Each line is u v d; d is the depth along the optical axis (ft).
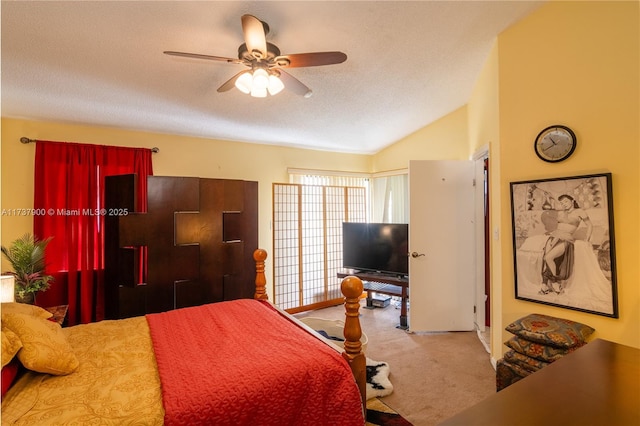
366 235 14.84
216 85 9.25
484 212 12.05
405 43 8.18
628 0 6.16
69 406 3.96
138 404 4.02
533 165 7.75
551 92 7.36
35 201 10.53
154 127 12.17
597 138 6.59
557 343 6.23
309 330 6.82
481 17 7.61
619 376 3.56
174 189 10.67
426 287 12.05
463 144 13.37
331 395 4.91
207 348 5.49
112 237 10.36
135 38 6.91
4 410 3.87
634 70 6.08
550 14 7.34
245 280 12.31
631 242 6.15
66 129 11.21
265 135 14.03
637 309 6.09
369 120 13.37
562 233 7.11
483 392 8.04
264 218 15.11
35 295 9.78
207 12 6.26
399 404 7.56
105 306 10.90
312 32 7.30
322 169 16.93
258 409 4.32
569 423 2.73
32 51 7.07
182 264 10.78
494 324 9.34
